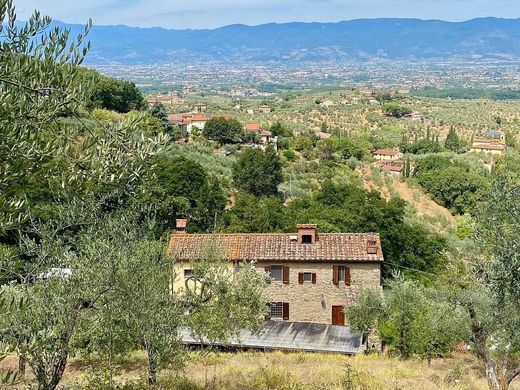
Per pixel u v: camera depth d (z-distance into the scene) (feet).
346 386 63.52
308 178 258.16
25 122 24.44
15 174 24.35
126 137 28.17
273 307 112.06
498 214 49.03
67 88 26.08
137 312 49.60
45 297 41.93
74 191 27.30
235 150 299.58
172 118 388.98
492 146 437.17
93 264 45.06
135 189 29.37
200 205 162.20
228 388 63.72
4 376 21.98
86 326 49.98
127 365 74.33
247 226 159.63
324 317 111.04
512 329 53.06
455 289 59.36
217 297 78.74
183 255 107.65
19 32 25.27
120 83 291.58
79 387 52.39
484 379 72.79
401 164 331.98
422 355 87.92
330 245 113.60
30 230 44.62
